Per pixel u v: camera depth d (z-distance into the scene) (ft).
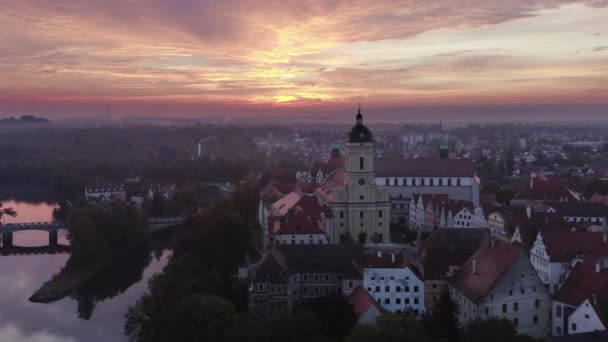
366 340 453.17
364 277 605.73
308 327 502.38
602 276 518.78
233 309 539.29
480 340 475.31
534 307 548.72
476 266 585.22
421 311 604.90
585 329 494.18
